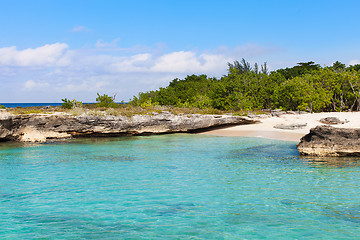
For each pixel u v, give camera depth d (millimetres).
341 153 22438
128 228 9961
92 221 10578
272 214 11117
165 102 73188
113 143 30859
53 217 10961
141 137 35781
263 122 43531
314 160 21578
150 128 37469
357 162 20672
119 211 11500
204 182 15625
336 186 14789
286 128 38625
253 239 9078
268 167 19312
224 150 26250
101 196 13305
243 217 10844
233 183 15398
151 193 13711
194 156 23438
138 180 16062
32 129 32844
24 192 13938
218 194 13539
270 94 62500
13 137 31750
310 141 23859
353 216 10883
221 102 60062
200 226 10078
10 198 13078
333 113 48094
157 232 9633
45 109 42531
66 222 10500
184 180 16047
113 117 35375
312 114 48062
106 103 50062
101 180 16078
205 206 11992
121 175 17219
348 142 22328
